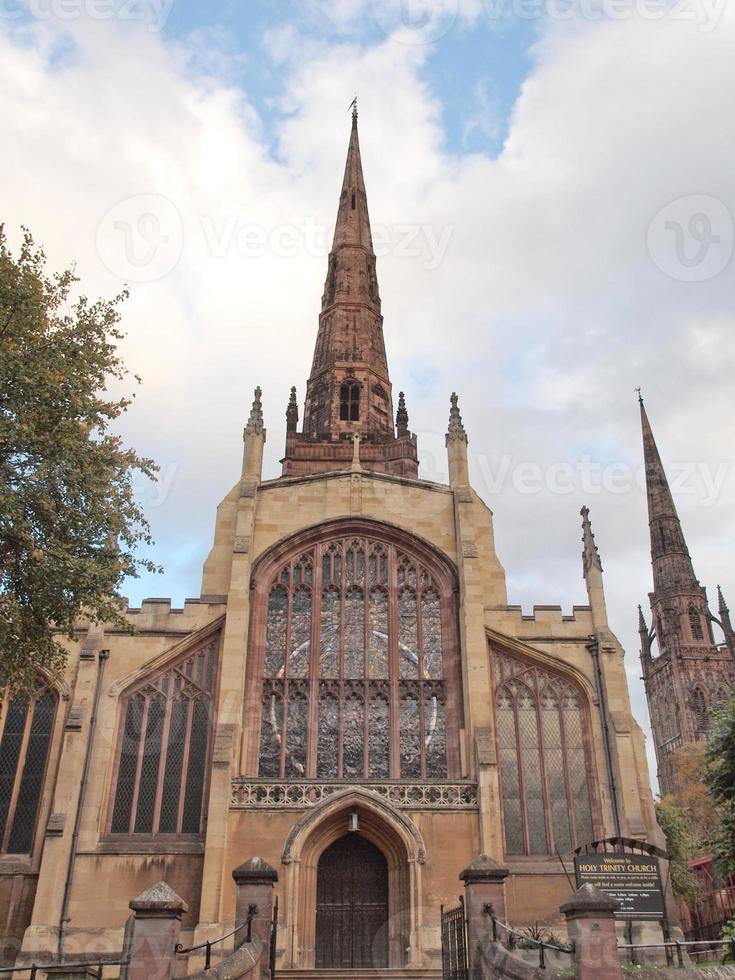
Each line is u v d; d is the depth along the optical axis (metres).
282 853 34.28
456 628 41.12
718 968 20.00
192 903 34.31
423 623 41.62
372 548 43.22
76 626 39.53
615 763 37.94
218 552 43.34
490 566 43.38
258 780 35.81
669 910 35.09
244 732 38.22
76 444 27.61
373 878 36.06
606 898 18.98
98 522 28.50
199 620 40.56
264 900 22.62
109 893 34.31
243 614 39.66
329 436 65.88
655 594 153.12
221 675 38.34
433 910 33.78
